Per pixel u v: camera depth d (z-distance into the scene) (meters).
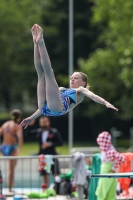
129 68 65.25
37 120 94.25
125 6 63.03
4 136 33.94
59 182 31.58
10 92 106.94
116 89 81.69
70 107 19.27
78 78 20.20
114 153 26.11
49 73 18.34
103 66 75.94
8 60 96.25
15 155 33.88
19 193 32.59
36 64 18.67
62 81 92.31
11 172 32.97
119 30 64.62
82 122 101.19
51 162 27.86
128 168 27.52
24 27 93.44
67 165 42.84
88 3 97.75
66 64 100.31
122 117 90.56
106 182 26.16
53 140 34.72
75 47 98.94
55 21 98.94
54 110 18.64
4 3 91.25
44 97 18.81
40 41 18.11
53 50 100.25
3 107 133.00
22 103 115.06
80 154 27.56
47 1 99.00
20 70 96.94
